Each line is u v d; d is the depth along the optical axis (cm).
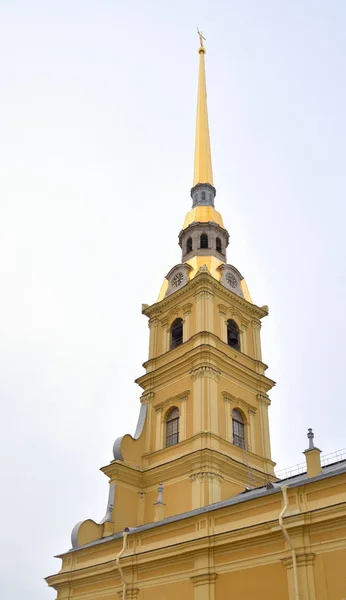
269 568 2511
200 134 6206
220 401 4228
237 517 2766
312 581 2341
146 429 4447
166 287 5094
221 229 5400
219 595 2650
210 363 4259
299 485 2558
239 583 2595
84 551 3503
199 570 2758
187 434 4122
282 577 2447
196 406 4134
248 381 4575
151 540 3122
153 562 2989
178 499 3894
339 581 2266
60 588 3512
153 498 4078
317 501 2483
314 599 2303
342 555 2295
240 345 4738
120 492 4053
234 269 5006
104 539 3578
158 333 4919
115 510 3956
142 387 4716
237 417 4375
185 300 4797
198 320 4531
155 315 5022
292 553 2428
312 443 2916
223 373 4372
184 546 2852
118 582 3152
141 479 4203
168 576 2908
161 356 4691
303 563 2389
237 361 4506
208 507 3123
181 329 4753
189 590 2778
